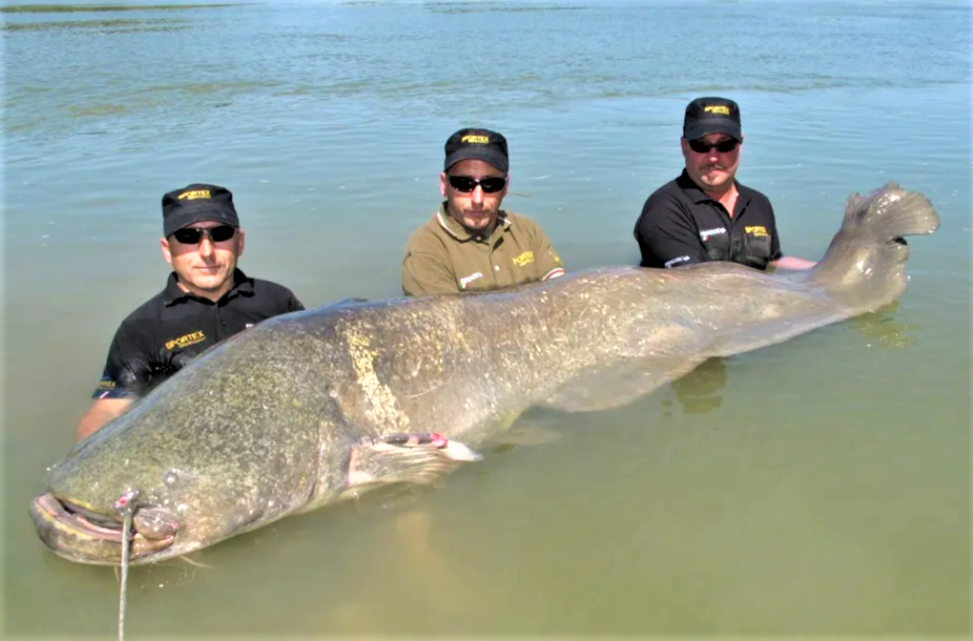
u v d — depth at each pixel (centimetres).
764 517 157
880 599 138
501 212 253
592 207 345
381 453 174
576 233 316
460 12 1667
